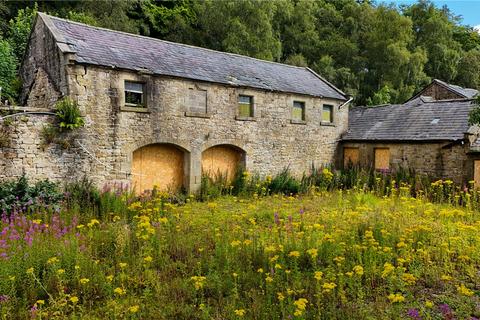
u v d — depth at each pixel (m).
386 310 4.93
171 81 13.42
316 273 5.15
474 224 8.22
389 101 29.44
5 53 16.97
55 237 7.09
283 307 4.89
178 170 14.37
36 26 13.45
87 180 11.69
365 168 17.61
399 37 31.89
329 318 4.83
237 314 4.53
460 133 14.98
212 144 14.57
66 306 5.14
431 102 18.06
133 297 5.45
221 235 7.66
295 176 17.19
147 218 7.43
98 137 12.04
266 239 7.40
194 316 5.11
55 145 11.36
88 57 11.92
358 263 6.16
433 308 5.10
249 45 28.03
